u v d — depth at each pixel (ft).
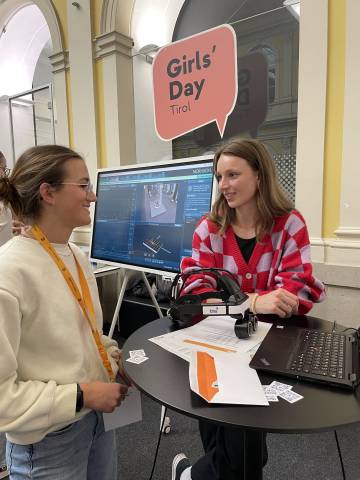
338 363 2.41
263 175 3.86
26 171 2.62
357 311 6.31
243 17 9.18
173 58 8.33
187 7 10.35
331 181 6.44
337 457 5.17
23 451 2.60
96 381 2.69
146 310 8.65
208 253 4.10
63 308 2.57
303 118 6.56
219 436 3.44
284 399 2.07
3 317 2.22
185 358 2.65
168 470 4.95
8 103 13.47
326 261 6.51
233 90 7.48
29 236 2.61
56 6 10.51
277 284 3.84
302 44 6.44
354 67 5.95
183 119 8.42
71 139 10.78
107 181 6.63
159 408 6.57
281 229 3.89
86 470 2.94
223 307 3.19
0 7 12.84
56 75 10.75
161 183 5.66
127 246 6.15
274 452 5.29
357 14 5.85
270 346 2.73
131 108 9.91
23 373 2.45
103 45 9.46
